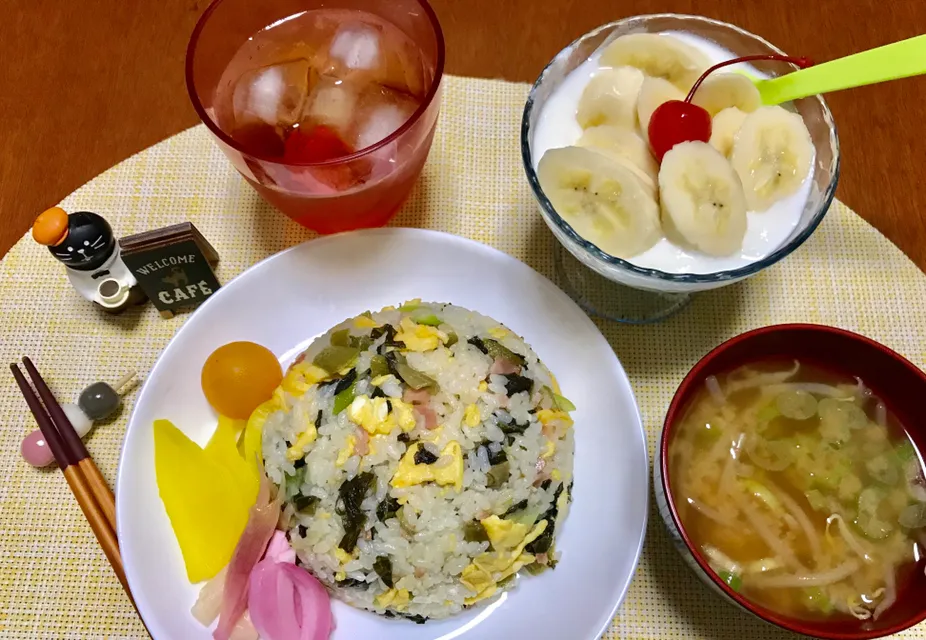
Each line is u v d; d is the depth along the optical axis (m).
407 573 0.25
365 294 0.31
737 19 0.39
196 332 0.29
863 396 0.27
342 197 0.28
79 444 0.28
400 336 0.28
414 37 0.29
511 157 0.34
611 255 0.27
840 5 0.39
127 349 0.31
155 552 0.26
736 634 0.27
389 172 0.27
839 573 0.25
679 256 0.28
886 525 0.25
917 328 0.31
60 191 0.36
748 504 0.26
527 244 0.33
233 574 0.26
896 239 0.34
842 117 0.36
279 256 0.29
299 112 0.28
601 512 0.27
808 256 0.32
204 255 0.30
